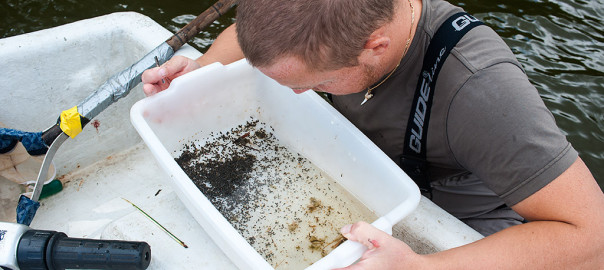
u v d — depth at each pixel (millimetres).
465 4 2184
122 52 1346
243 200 1111
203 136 1189
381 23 789
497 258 815
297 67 792
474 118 869
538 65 1938
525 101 837
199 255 1000
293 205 1107
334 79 840
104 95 1120
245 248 839
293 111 1167
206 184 1128
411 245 1018
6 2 2150
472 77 869
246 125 1234
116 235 1020
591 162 1699
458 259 818
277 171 1166
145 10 2170
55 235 950
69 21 2104
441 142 953
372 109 1031
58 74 1281
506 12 2150
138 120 1009
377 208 1047
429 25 917
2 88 1221
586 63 1947
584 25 2096
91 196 1315
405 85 959
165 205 1080
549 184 821
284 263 1021
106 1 2205
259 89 1200
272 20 750
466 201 1111
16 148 1188
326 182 1141
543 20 2115
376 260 792
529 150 825
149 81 1094
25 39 1222
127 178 1361
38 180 1110
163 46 1210
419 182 1056
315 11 743
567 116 1796
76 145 1351
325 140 1119
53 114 1321
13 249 922
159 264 979
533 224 842
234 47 1213
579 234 808
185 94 1100
